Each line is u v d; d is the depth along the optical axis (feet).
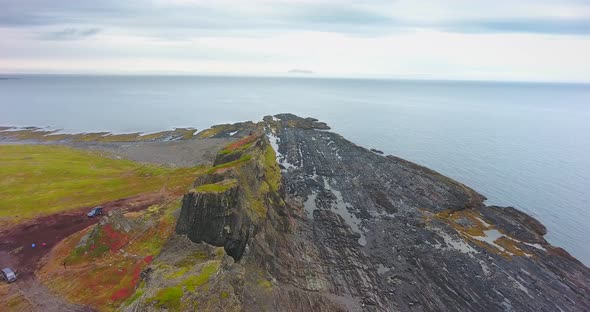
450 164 395.75
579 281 187.11
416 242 219.61
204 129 609.42
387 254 205.67
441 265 196.34
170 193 245.24
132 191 249.96
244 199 192.75
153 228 184.44
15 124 636.48
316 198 281.74
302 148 435.94
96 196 238.48
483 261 202.08
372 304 164.14
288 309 152.25
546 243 224.53
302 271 182.19
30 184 258.78
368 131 582.35
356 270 188.44
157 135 542.98
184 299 120.88
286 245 200.44
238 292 144.56
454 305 166.91
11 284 146.41
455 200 278.87
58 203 224.12
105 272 154.71
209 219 169.17
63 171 298.15
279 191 246.06
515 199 297.74
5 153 364.58
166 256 157.38
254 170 224.53
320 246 209.15
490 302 169.48
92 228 184.75
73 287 145.69
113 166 342.44
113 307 135.44
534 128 644.27
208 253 157.89
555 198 300.20
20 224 193.98
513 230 239.30
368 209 265.95
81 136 530.27
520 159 421.59
